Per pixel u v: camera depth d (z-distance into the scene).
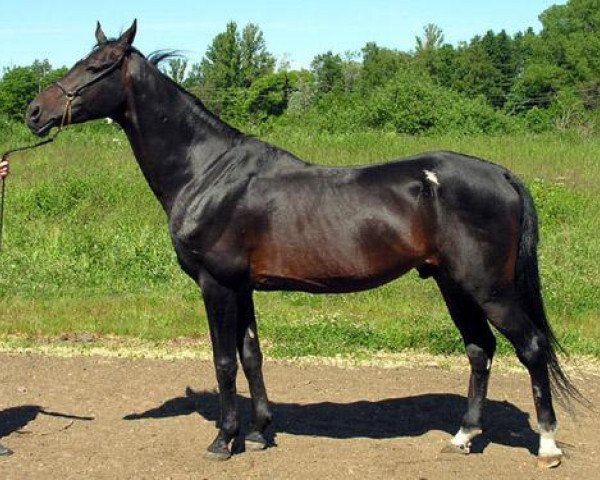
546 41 59.34
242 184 5.14
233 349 5.25
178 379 7.15
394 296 9.94
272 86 43.56
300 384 7.06
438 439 5.75
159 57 5.41
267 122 32.94
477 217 4.95
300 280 5.17
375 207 5.02
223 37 44.91
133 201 14.07
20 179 15.43
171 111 5.27
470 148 19.52
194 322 8.81
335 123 27.47
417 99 27.66
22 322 8.69
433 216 5.00
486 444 5.65
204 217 5.13
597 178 16.66
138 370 7.40
